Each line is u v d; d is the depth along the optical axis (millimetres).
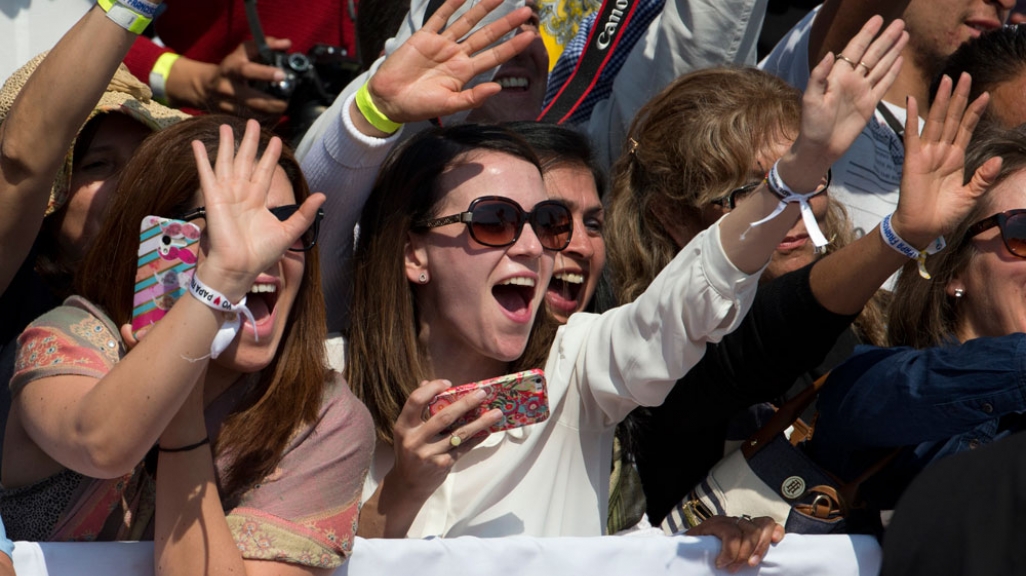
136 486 8602
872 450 10438
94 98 9141
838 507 10438
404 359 10828
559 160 12180
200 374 7559
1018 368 9250
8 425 8359
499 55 10891
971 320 11477
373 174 11188
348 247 11750
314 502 8570
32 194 9266
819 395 10594
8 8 14055
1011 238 11031
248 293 8383
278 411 8625
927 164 9836
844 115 9203
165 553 8016
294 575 8383
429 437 9531
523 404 9672
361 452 8953
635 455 11805
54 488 8367
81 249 10672
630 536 9742
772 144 12336
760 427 12031
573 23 16312
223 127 7875
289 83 14062
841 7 15477
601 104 16406
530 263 10727
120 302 8398
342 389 9141
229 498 8469
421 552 9164
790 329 10312
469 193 10703
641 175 13000
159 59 14227
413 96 10695
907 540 7754
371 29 14305
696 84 12977
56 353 8094
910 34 15859
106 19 9062
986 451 7762
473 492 10375
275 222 7668
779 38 19484
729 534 9867
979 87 14898
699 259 9672
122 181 8609
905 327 11773
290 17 15422
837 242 13297
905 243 9844
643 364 10125
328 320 12086
